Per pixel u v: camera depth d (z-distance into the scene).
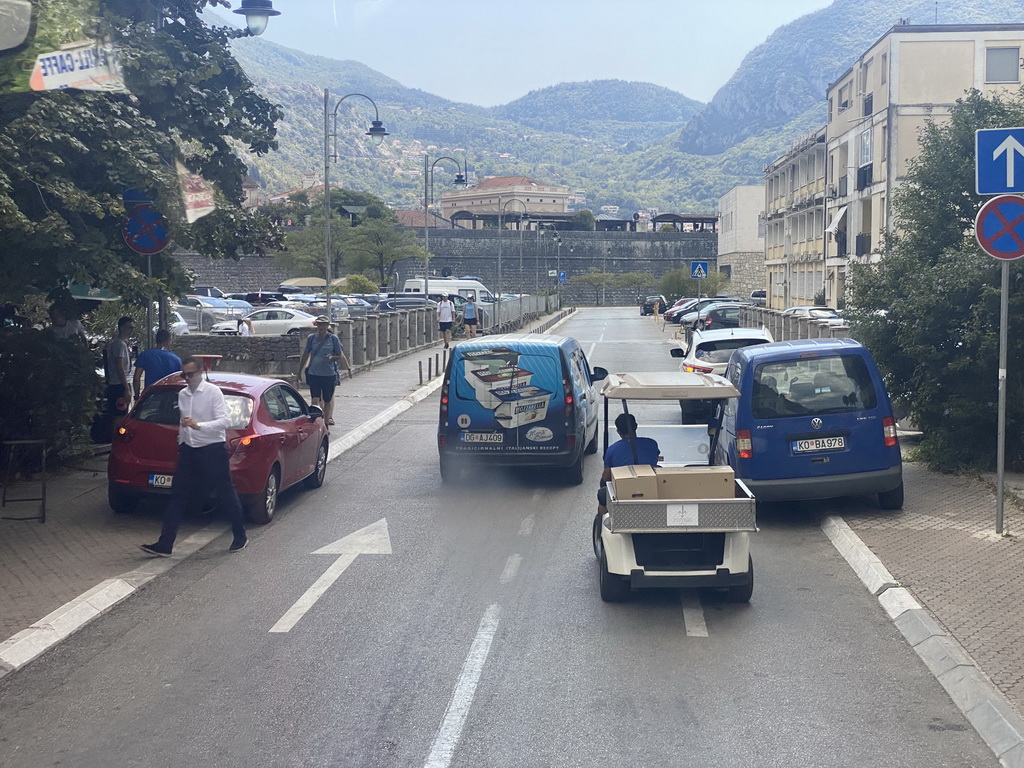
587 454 15.88
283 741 5.48
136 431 11.13
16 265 12.45
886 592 8.05
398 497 12.82
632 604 8.09
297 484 13.47
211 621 7.73
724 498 7.80
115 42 11.89
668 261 120.44
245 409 11.24
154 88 13.41
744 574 7.87
